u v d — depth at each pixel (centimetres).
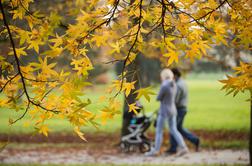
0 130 3347
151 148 2447
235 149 2656
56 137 3092
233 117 4697
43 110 731
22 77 700
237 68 721
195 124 4106
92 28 738
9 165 2056
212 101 6850
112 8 743
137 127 2458
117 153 2520
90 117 697
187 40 755
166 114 2308
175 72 2372
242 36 743
